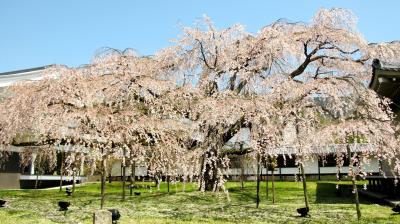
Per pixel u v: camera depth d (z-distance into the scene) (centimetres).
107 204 1455
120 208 1309
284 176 3262
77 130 1250
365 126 1045
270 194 1914
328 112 1341
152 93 1441
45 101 1294
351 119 1116
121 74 1385
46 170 3030
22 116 1318
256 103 1209
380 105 1341
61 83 1311
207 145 1261
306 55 1419
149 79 1388
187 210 1245
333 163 3117
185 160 1277
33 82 1409
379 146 1066
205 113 1265
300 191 2100
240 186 2355
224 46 1493
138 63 1451
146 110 1452
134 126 1300
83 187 2827
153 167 1438
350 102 1312
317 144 1159
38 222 956
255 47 1371
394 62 1312
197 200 1566
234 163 1650
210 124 1254
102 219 696
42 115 1259
